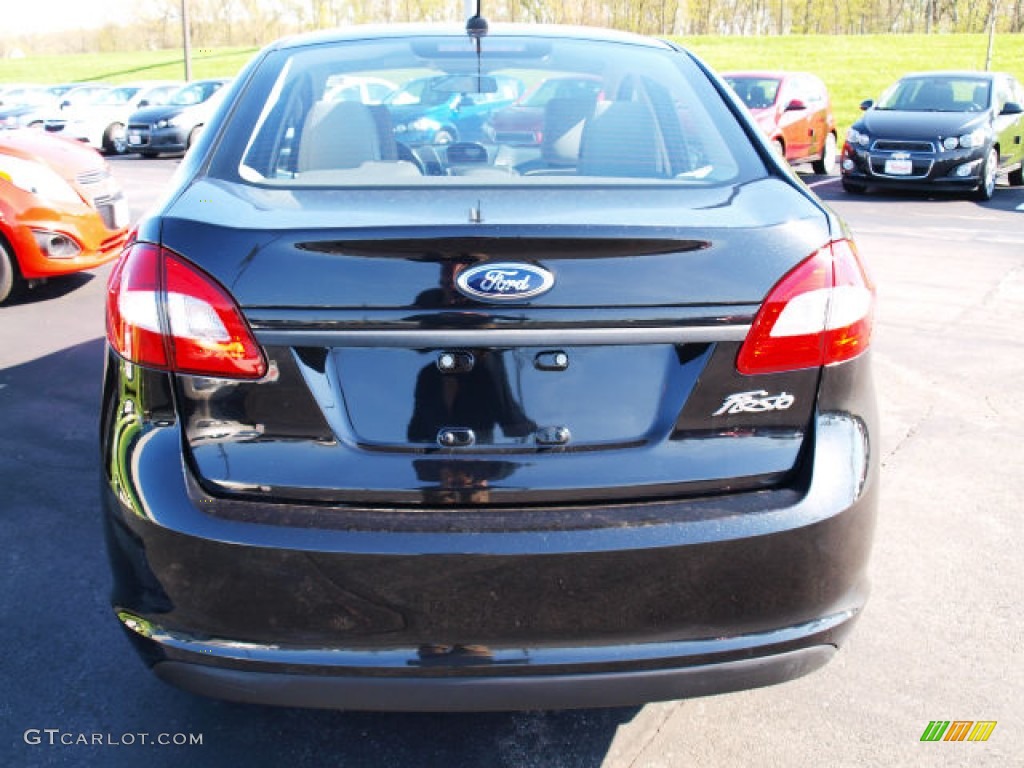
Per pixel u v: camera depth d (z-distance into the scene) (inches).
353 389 72.3
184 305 72.1
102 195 267.0
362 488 71.6
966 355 213.0
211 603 71.5
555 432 72.9
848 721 94.5
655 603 71.4
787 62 1642.5
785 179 88.1
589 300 71.4
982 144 463.8
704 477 73.4
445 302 70.9
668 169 89.2
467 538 69.6
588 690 72.1
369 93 98.1
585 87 101.0
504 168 88.9
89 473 150.1
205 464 72.7
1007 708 96.5
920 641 107.7
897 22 2812.5
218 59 2266.2
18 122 872.3
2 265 248.5
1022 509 139.9
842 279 76.5
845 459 75.4
